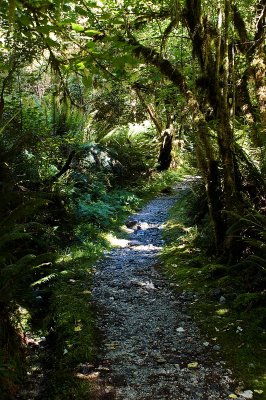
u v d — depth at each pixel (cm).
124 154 1314
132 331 419
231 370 344
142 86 729
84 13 220
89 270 599
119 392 317
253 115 604
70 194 801
